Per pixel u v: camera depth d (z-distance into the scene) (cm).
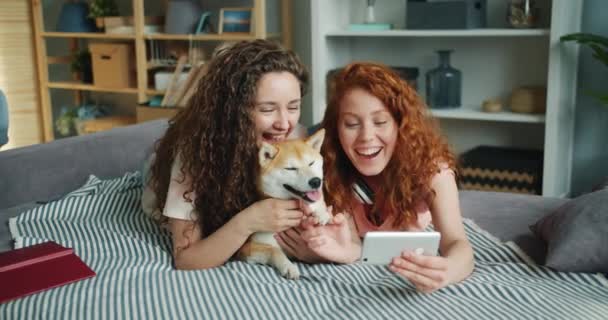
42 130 404
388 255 122
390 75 140
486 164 279
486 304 120
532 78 294
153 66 340
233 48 140
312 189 124
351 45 333
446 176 143
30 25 387
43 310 119
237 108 134
